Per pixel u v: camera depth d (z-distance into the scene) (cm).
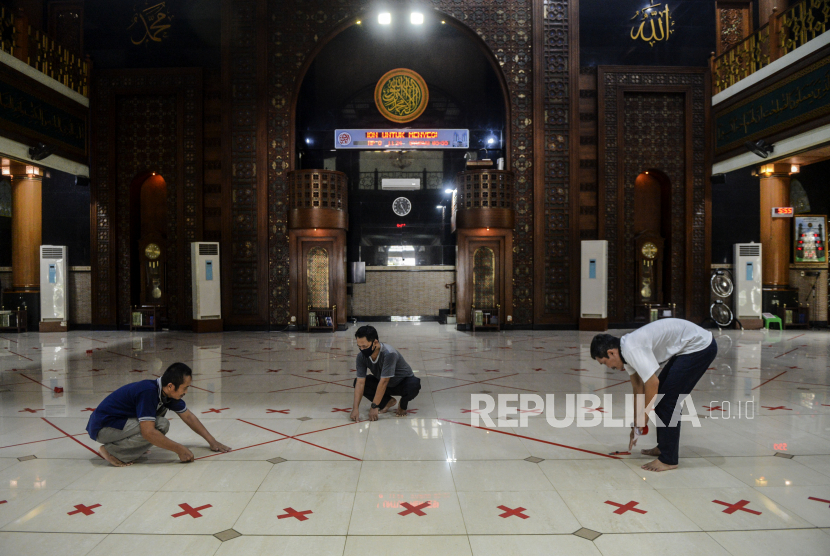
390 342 995
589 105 1259
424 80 1425
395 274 1457
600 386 571
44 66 1112
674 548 221
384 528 239
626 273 1272
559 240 1242
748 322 1226
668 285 1277
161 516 251
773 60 1056
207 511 256
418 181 1491
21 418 434
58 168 1155
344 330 1246
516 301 1246
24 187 1238
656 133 1269
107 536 230
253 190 1243
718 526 240
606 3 1278
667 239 1281
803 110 970
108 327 1261
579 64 1252
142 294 1297
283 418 437
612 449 354
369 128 1456
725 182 1269
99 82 1260
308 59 1255
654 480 297
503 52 1255
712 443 365
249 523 244
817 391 536
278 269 1244
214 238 1252
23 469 315
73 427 407
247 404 488
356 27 1447
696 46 1277
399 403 445
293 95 1252
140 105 1268
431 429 403
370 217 1504
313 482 295
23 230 1240
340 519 248
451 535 232
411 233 1504
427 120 1462
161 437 312
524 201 1249
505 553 217
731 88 1187
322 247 1244
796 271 1289
